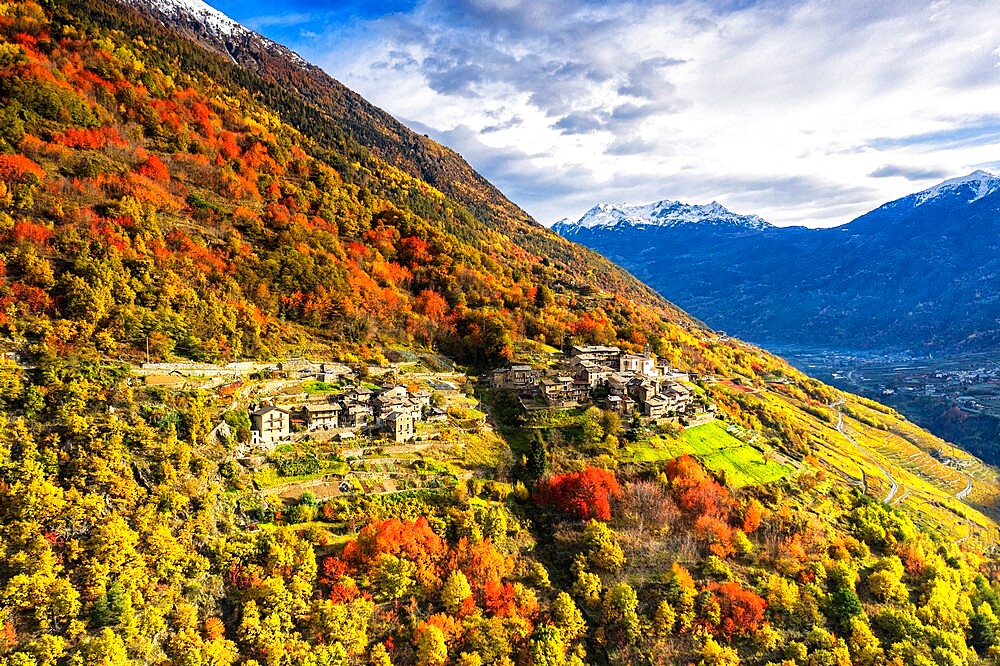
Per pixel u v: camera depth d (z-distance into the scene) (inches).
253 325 5836.6
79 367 4183.1
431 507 4655.5
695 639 4205.2
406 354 6953.7
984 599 5521.7
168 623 3161.9
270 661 3225.9
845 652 4261.8
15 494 3161.9
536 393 6737.2
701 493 5354.3
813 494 6250.0
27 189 5531.5
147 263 5551.2
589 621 4266.7
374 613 3730.3
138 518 3452.3
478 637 3740.2
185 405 4370.1
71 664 2731.3
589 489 5123.0
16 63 7076.8
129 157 7190.0
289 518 4212.6
